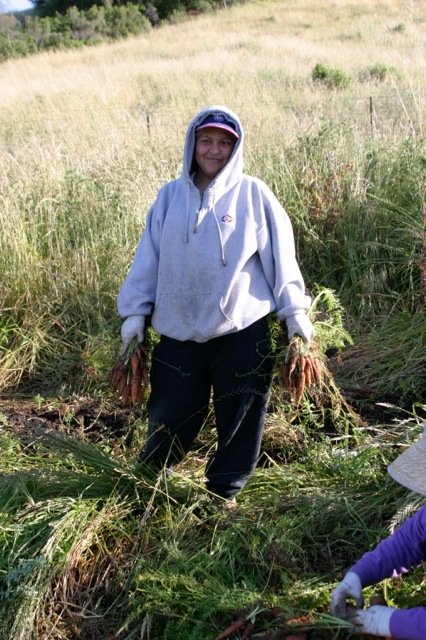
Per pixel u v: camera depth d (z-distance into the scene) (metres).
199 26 35.66
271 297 3.20
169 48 29.03
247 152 7.10
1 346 5.25
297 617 2.60
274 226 3.15
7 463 3.75
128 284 3.25
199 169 3.20
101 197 6.43
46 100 16.03
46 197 6.43
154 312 3.24
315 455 3.67
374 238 6.07
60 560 2.99
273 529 3.03
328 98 12.05
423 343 4.92
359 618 2.39
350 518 3.22
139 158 7.34
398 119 8.46
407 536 2.42
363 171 6.48
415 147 6.59
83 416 4.46
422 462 2.31
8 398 4.83
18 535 3.07
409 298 5.60
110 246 5.95
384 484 3.36
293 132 7.85
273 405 4.29
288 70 18.92
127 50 29.80
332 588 2.78
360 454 3.47
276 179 6.56
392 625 2.33
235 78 18.09
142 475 3.36
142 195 6.41
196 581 2.87
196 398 3.30
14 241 5.78
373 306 5.64
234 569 3.00
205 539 3.16
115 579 3.04
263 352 3.20
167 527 3.18
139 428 4.06
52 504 3.22
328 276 6.06
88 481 3.38
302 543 3.12
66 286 5.64
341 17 32.03
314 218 6.29
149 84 18.70
